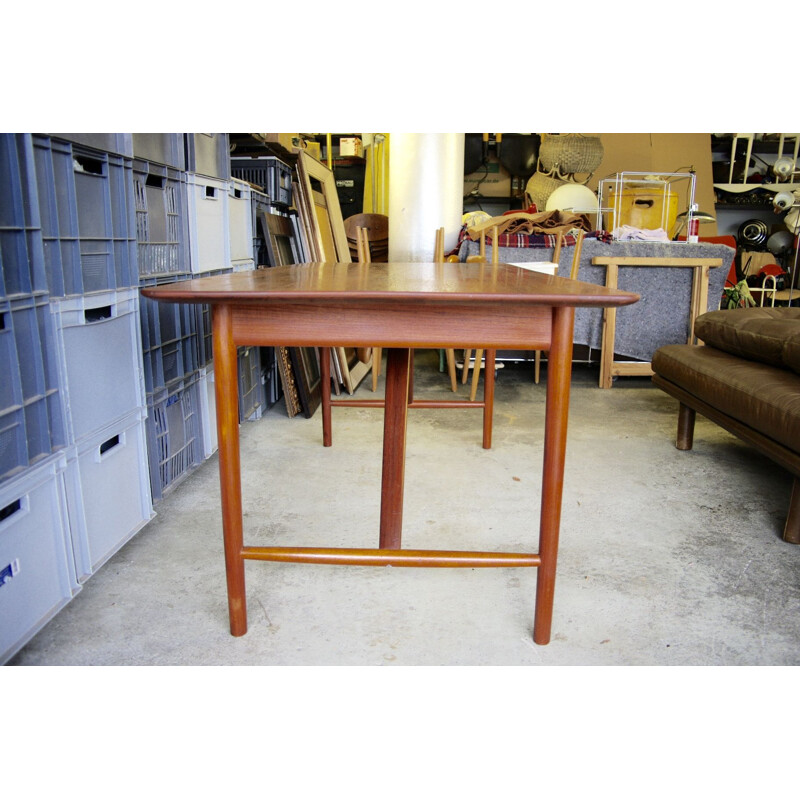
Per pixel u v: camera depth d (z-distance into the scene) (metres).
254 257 3.19
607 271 4.01
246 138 3.44
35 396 1.42
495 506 2.23
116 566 1.81
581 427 3.20
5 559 1.33
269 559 1.47
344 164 7.25
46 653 1.45
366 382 4.13
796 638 1.53
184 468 2.39
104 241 1.71
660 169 7.59
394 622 1.58
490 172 7.79
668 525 2.11
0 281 1.29
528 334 1.29
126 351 1.83
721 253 4.04
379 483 2.42
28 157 1.35
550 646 1.49
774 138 7.75
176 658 1.44
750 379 2.14
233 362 1.35
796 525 1.97
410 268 2.25
